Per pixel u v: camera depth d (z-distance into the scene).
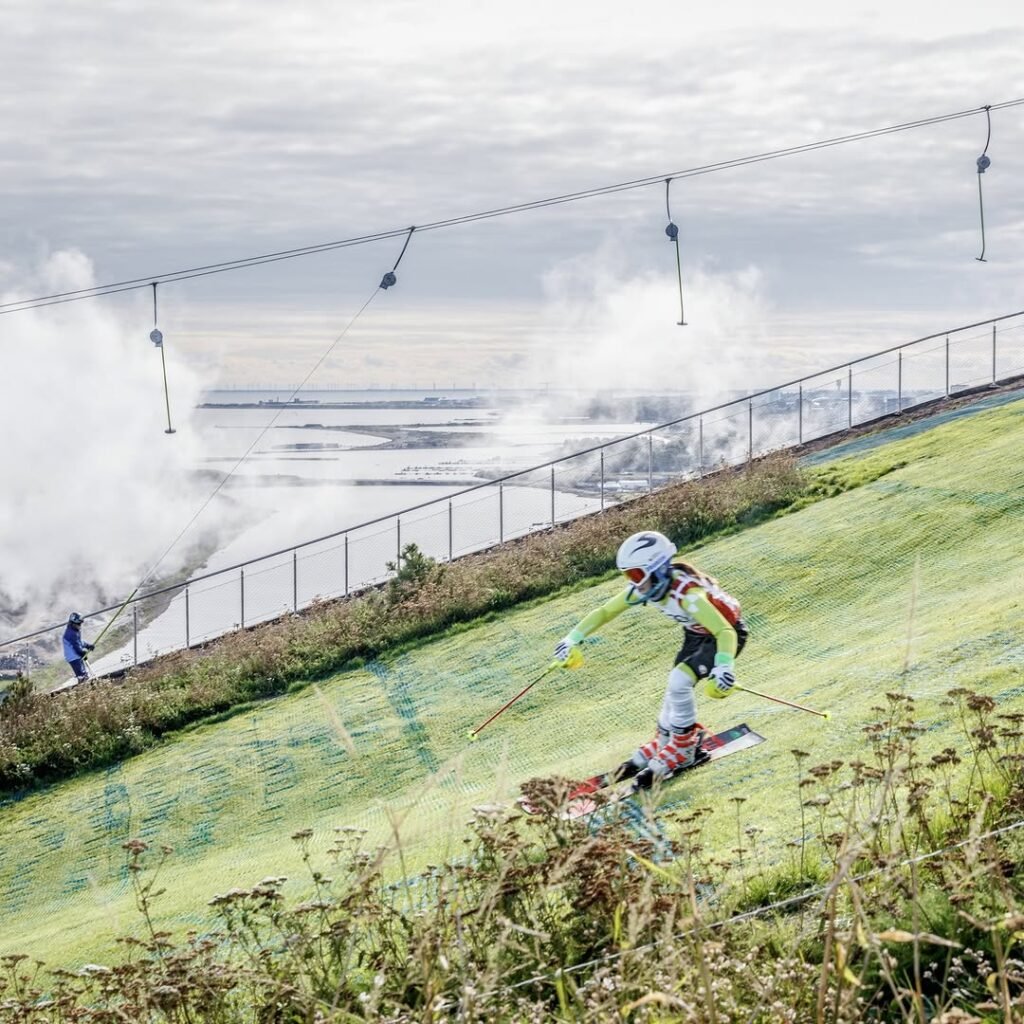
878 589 22.33
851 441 36.06
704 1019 5.06
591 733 18.14
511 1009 6.64
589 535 30.16
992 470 27.27
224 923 12.14
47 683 39.09
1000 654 14.09
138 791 21.89
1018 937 5.95
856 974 6.87
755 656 19.86
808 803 8.94
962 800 9.16
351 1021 6.23
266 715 24.77
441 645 26.42
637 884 7.59
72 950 12.77
